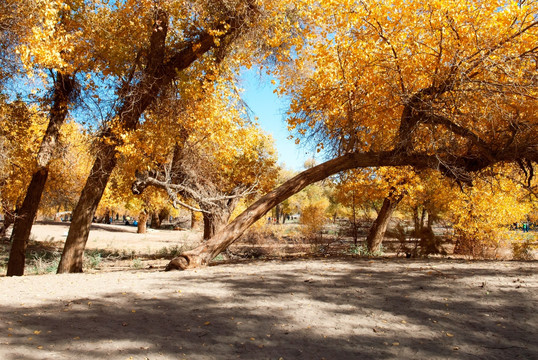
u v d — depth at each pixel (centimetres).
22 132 1087
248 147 1142
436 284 535
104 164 1038
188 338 354
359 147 955
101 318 406
